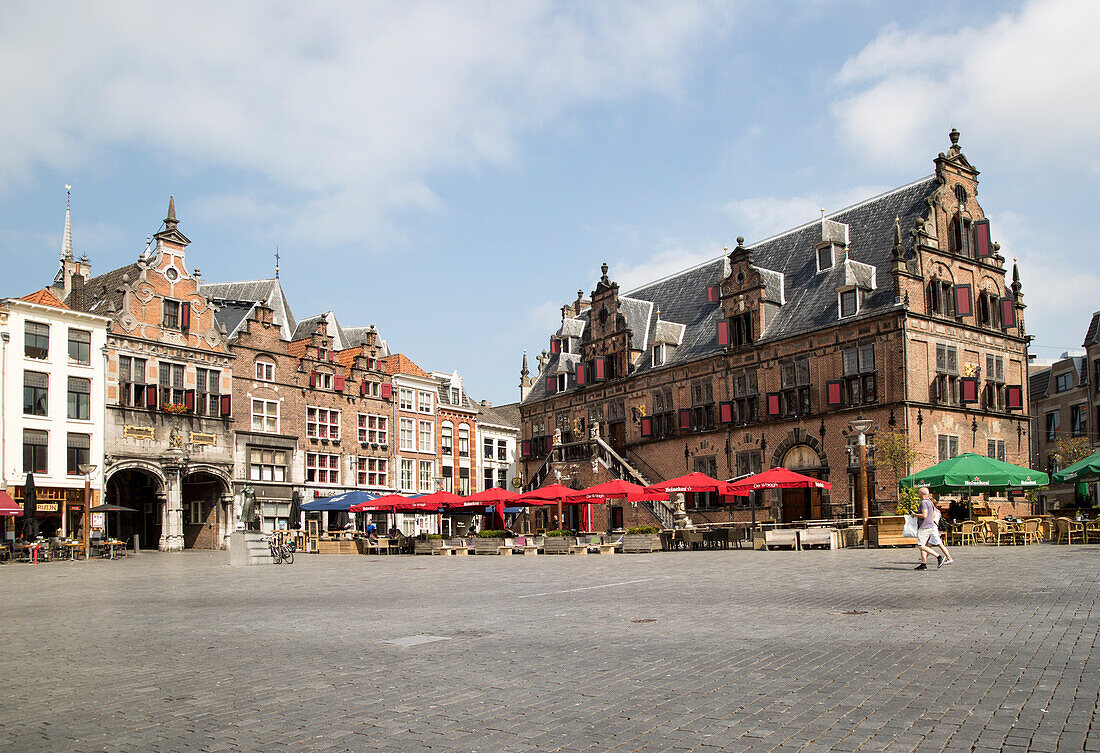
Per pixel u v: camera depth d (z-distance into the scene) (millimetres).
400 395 75000
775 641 12352
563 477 65375
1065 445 57500
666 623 14570
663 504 56656
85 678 11180
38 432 49219
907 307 44656
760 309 53000
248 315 63125
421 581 25719
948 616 14148
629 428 63344
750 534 42875
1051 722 7809
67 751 7871
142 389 55625
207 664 11898
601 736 7879
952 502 42688
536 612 16750
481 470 83125
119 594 23359
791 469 50688
